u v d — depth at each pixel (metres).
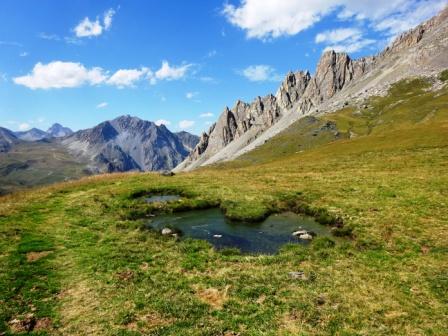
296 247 28.58
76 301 19.97
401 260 25.31
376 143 89.00
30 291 20.81
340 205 38.62
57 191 47.41
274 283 22.12
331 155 84.56
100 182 54.44
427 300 20.03
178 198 45.62
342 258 26.12
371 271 23.72
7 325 17.62
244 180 55.16
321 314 18.67
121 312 18.83
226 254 27.39
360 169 59.47
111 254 26.22
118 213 38.12
